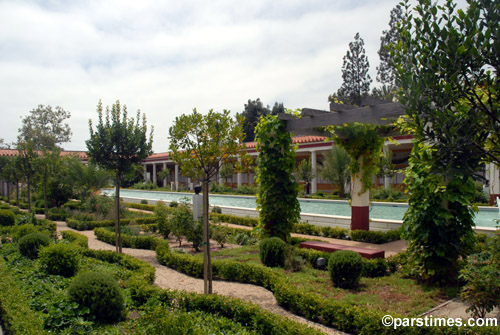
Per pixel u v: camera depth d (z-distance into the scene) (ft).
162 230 37.76
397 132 33.63
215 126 19.16
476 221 43.60
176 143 19.54
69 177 61.77
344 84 116.88
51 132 141.08
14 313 14.80
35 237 26.76
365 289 19.35
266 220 29.94
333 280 20.18
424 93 8.67
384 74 110.22
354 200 35.78
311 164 87.81
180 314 13.39
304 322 15.93
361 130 33.17
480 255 14.92
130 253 31.42
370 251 24.06
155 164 143.13
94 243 36.52
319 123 26.99
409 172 19.89
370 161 34.50
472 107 8.39
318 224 41.70
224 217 49.52
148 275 21.35
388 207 64.13
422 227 19.44
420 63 8.95
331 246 26.12
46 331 13.47
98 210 51.98
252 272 21.84
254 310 15.07
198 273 23.52
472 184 18.92
